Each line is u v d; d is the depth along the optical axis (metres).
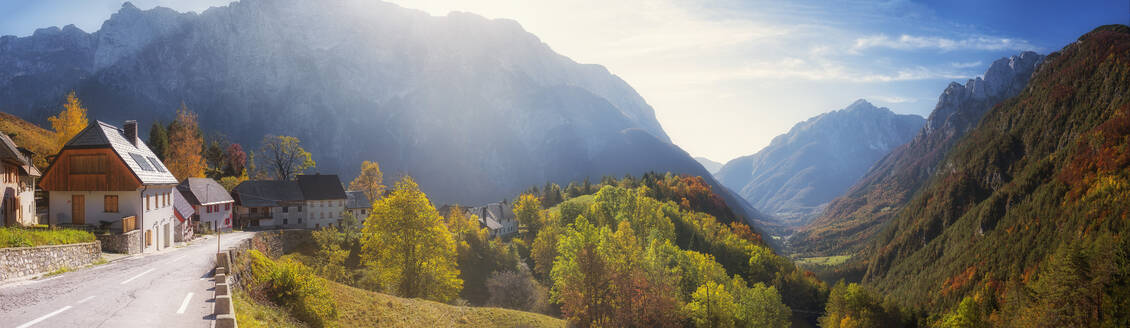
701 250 118.25
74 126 71.25
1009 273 137.62
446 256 54.38
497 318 42.88
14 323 15.10
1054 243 135.25
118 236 34.22
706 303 65.50
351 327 30.28
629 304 57.81
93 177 38.00
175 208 49.66
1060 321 83.25
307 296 27.61
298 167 112.25
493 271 80.25
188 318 16.72
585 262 56.62
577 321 54.34
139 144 45.22
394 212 49.16
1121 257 84.31
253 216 86.56
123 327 15.20
